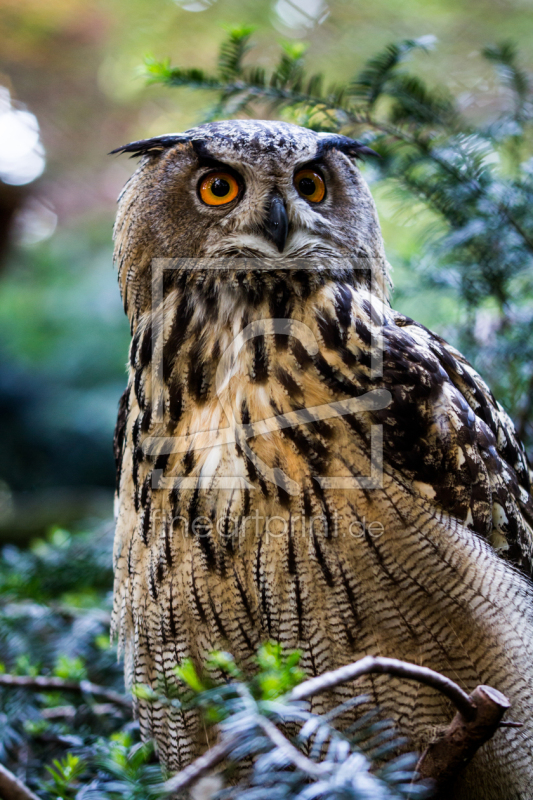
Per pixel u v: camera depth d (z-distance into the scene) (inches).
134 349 101.4
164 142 101.4
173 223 100.8
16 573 112.1
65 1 185.5
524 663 98.8
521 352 107.0
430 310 111.3
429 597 98.4
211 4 175.8
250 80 107.1
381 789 91.8
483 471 99.6
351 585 98.3
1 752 104.9
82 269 265.0
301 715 92.7
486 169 106.7
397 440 98.7
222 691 93.1
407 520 98.3
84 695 106.0
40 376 263.1
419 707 98.7
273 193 100.2
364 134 107.1
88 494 239.6
